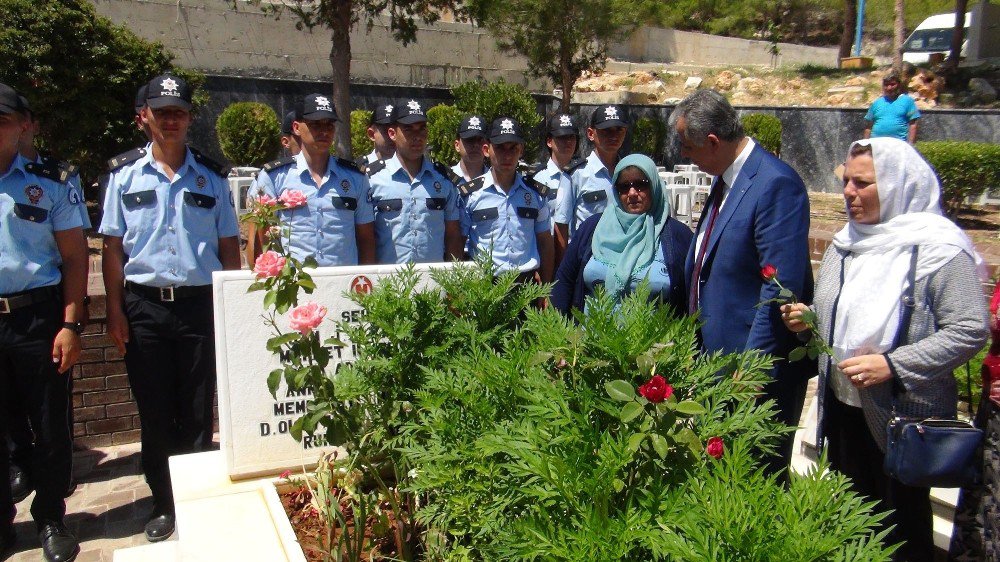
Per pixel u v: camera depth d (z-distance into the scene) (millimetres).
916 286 2543
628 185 3213
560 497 1739
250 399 3055
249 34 15734
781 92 19969
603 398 1902
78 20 7988
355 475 2695
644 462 1850
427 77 18031
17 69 7715
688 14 27969
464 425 2199
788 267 2727
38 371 3600
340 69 12320
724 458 1771
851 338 2648
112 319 3795
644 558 1683
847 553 1509
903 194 2600
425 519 2234
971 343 2439
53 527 3689
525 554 1657
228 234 3994
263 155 12070
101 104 8172
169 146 3758
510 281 2791
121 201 3750
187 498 2830
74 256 3693
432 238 4586
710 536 1520
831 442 2941
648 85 20984
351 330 2742
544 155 16641
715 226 2906
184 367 3898
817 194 14102
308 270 3098
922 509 2768
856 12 25859
